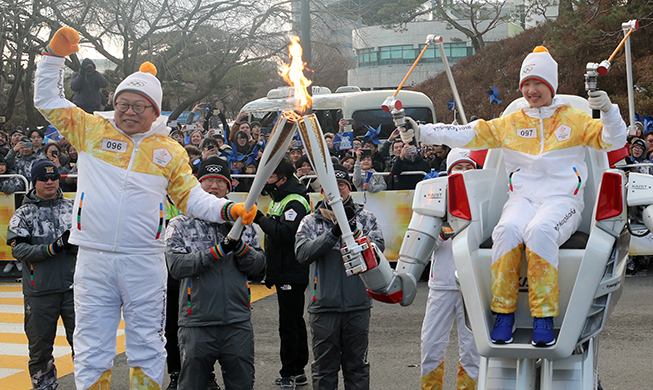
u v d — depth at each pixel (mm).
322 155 3170
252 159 10188
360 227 4465
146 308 3785
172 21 24078
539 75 3527
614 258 3330
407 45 51531
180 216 4348
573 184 3449
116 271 3719
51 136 11180
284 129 3334
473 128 3646
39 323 5074
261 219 5359
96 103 12992
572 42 23500
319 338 4535
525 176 3568
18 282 10367
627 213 3463
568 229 3307
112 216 3701
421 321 7523
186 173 3973
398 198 9484
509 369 3320
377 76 52531
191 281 4148
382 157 11992
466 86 31766
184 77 27578
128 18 22906
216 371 6160
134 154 3791
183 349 4164
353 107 15125
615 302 3504
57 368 6246
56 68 3791
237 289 4168
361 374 4551
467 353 4613
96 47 23203
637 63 21156
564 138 3500
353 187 9828
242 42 23906
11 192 10297
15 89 25547
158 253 3850
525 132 3604
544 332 3068
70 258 5133
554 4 30734
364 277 3357
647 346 6301
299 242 4559
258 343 6902
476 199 3553
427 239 3604
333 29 24750
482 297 3309
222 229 4344
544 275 3148
